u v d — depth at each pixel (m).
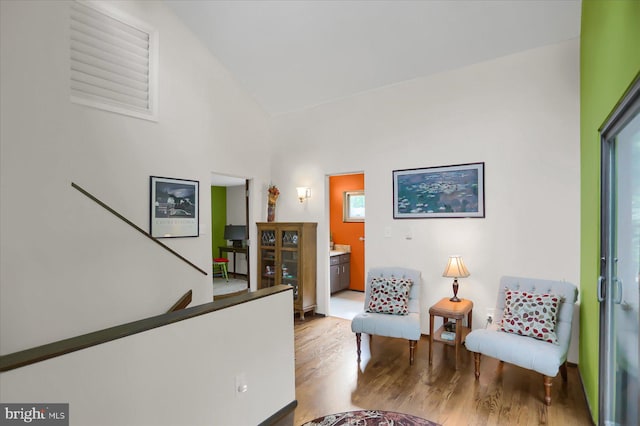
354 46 3.81
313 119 4.95
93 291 2.69
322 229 4.90
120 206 3.51
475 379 2.92
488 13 3.06
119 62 3.56
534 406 2.48
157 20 3.87
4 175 2.25
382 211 4.29
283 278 4.98
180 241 4.10
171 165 4.00
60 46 2.74
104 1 3.42
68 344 1.34
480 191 3.61
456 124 3.76
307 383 2.87
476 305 3.65
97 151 3.33
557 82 3.21
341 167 4.67
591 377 2.41
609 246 2.14
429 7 3.16
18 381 1.18
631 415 1.76
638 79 1.43
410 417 2.35
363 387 2.79
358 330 3.38
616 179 2.06
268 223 5.09
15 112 2.39
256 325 2.16
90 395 1.37
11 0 2.46
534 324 2.74
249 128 5.13
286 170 5.29
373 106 4.37
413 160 4.05
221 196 8.32
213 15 3.93
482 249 3.61
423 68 3.84
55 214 2.48
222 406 1.94
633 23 1.51
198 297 3.73
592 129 2.50
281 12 3.65
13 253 2.24
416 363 3.26
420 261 4.00
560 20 2.97
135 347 1.53
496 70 3.51
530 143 3.35
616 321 2.03
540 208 3.30
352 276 6.48
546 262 3.27
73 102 3.15
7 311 2.20
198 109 4.34
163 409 1.64
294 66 4.36
